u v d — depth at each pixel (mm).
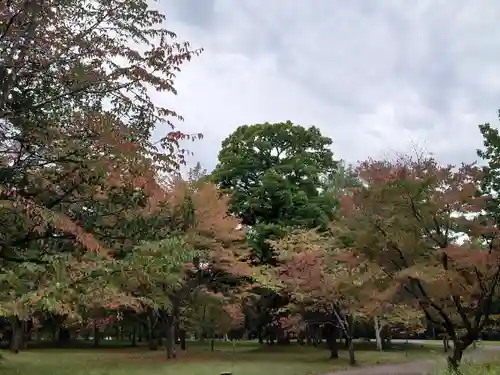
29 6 5938
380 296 12023
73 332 40719
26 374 16266
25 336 33969
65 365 19672
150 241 6277
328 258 21703
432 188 12016
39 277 5648
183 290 23016
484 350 23828
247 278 26344
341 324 22344
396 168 13727
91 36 6773
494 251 10891
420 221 12016
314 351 30078
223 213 21609
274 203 30078
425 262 11789
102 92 6730
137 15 6906
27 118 6383
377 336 30500
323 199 31484
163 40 6969
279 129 33375
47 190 6477
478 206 11805
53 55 6406
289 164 31844
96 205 6793
